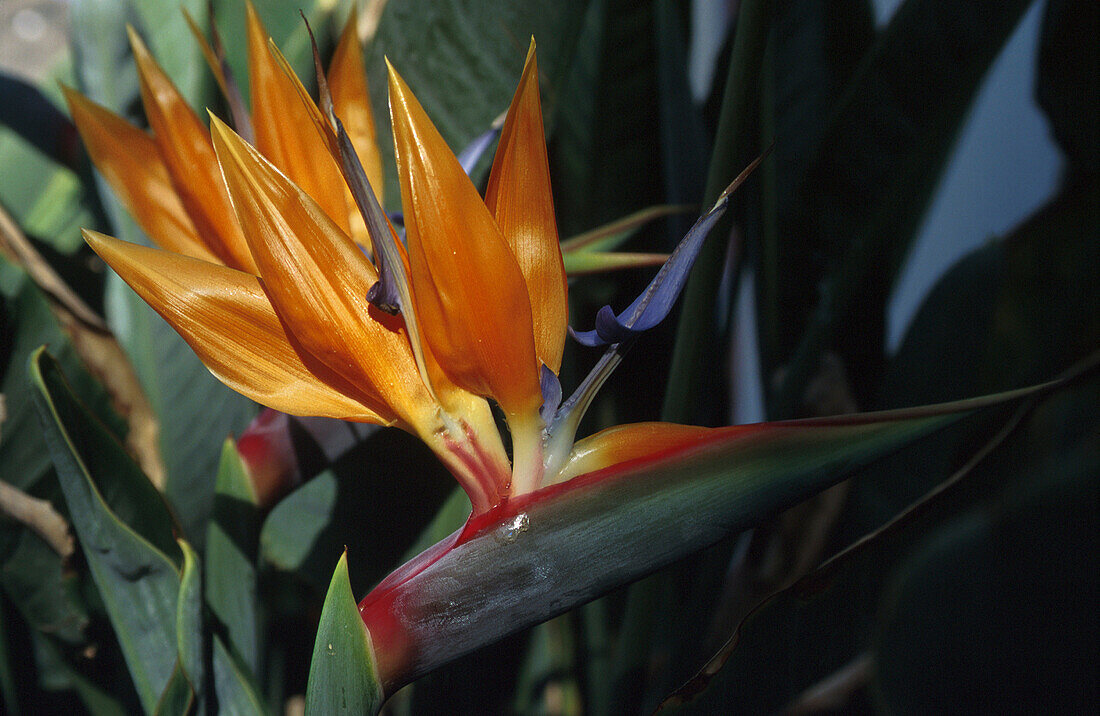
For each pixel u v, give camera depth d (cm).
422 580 46
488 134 57
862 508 69
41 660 65
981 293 70
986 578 51
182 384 68
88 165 69
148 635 55
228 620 57
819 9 75
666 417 57
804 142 77
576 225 71
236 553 56
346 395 47
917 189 68
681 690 48
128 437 64
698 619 65
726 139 53
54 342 62
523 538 46
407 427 47
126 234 68
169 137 51
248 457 55
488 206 46
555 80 64
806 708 58
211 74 67
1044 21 70
